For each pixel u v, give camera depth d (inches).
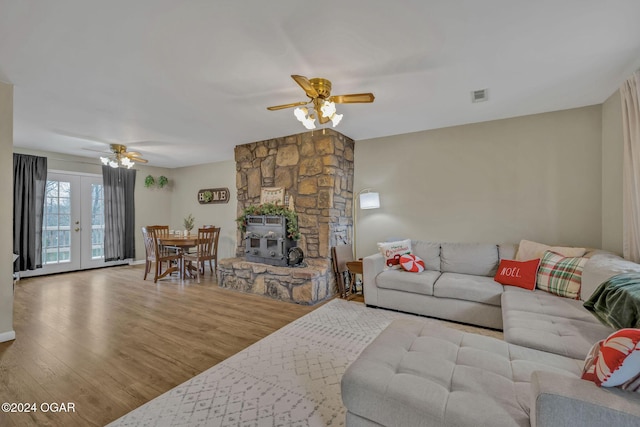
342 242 174.1
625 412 34.7
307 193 168.2
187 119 143.0
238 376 82.3
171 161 256.7
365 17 70.3
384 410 49.5
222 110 131.0
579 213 128.5
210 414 67.0
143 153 222.7
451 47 83.2
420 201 163.6
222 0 64.1
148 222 271.3
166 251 219.0
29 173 201.3
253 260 175.9
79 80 101.7
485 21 72.2
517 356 61.1
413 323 77.5
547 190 134.6
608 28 74.7
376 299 138.0
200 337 108.0
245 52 85.0
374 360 58.7
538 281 110.0
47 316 128.8
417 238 164.2
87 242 236.1
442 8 67.4
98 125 151.8
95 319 125.3
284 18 70.5
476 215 149.3
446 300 121.1
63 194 222.8
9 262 105.3
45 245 213.9
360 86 107.0
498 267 128.5
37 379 80.7
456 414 44.3
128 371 85.0
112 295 161.9
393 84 105.8
